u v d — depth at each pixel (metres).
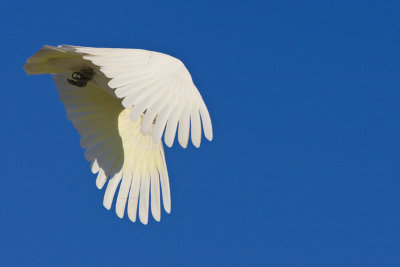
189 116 10.66
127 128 13.61
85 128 13.38
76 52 11.24
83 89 13.35
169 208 13.33
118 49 11.27
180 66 11.01
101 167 13.41
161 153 13.49
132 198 13.48
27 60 12.16
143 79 10.59
